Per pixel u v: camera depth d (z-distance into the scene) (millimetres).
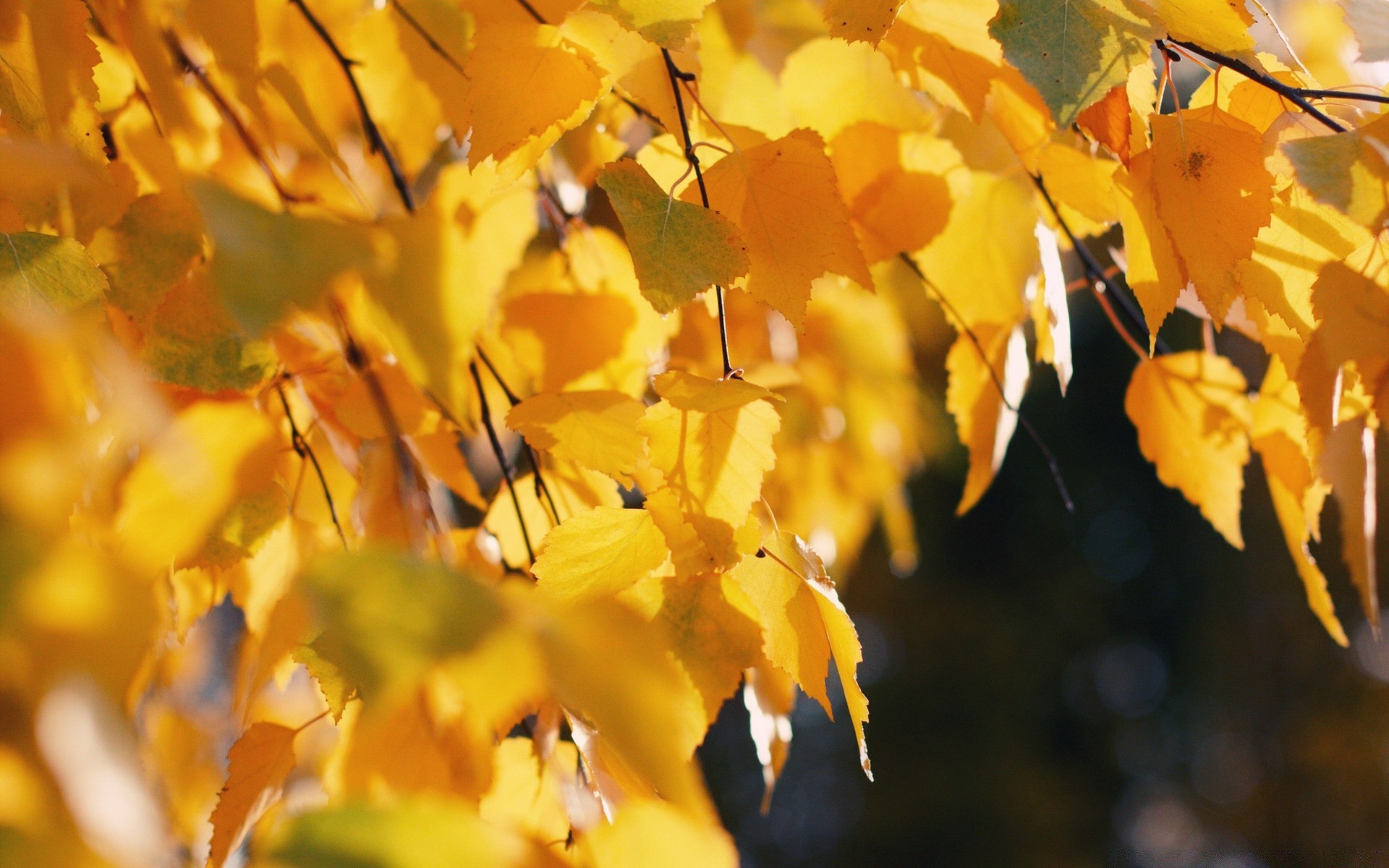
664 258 1011
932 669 5961
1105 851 6172
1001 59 1073
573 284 1147
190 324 1035
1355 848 5434
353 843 887
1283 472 1126
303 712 1200
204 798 1252
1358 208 999
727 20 1172
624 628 906
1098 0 1015
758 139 1084
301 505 1101
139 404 872
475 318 979
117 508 1057
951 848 5688
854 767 6023
